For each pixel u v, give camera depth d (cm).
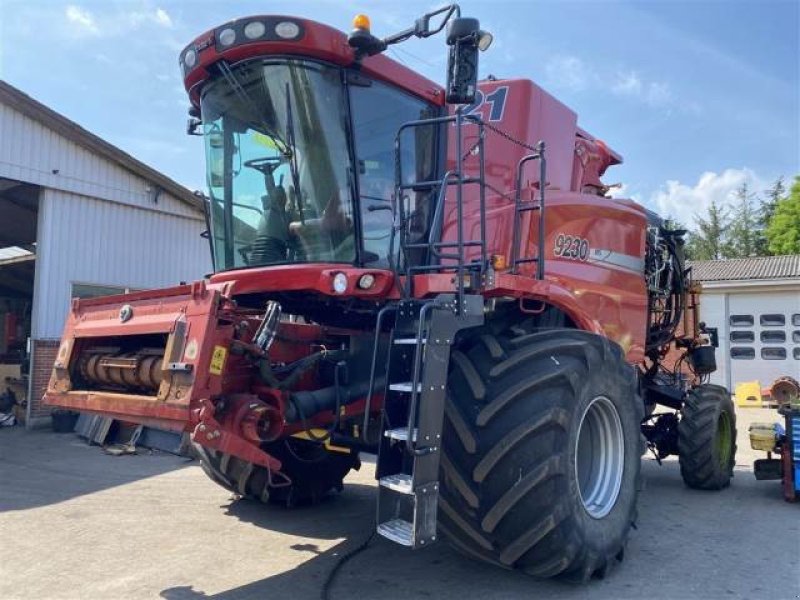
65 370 473
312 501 629
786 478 675
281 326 475
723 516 624
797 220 3884
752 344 2100
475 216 518
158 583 436
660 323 785
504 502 374
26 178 1236
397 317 403
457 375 403
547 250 534
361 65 446
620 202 660
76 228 1316
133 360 421
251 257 472
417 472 350
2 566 470
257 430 382
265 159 459
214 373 373
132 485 733
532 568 396
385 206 467
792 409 677
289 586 429
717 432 742
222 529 560
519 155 550
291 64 434
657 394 795
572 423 395
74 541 529
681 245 822
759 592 421
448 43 396
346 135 445
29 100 1223
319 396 442
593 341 439
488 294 434
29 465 854
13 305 1958
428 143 503
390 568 462
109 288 1366
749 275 2198
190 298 397
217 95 475
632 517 462
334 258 448
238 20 433
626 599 407
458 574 450
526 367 395
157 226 1453
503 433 377
